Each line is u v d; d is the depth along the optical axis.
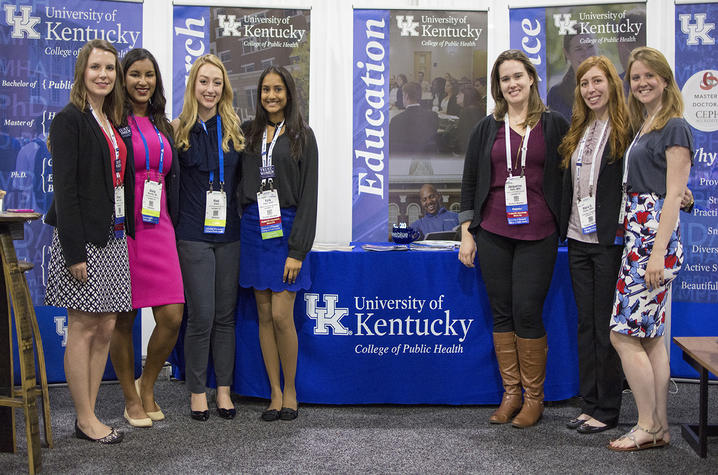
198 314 3.04
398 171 4.09
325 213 4.19
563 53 3.98
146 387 3.12
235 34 4.03
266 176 3.03
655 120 2.66
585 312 2.96
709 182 3.79
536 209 3.00
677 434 2.95
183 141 2.98
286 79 3.01
